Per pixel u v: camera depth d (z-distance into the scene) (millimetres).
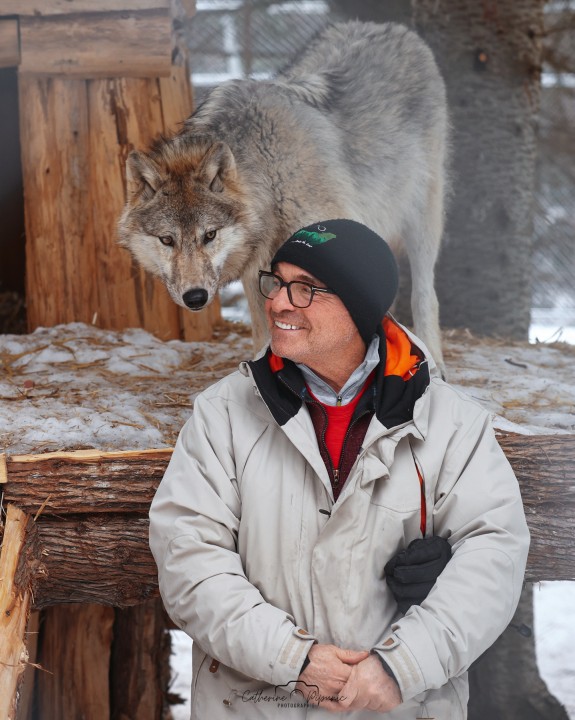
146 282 8320
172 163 5914
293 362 3648
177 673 7816
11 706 3480
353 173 6645
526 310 9797
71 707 6570
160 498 3592
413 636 3189
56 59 8164
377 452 3447
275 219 6168
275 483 3510
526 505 4438
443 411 3605
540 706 7992
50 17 8125
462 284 9586
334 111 6691
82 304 8375
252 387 3689
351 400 3617
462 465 3527
